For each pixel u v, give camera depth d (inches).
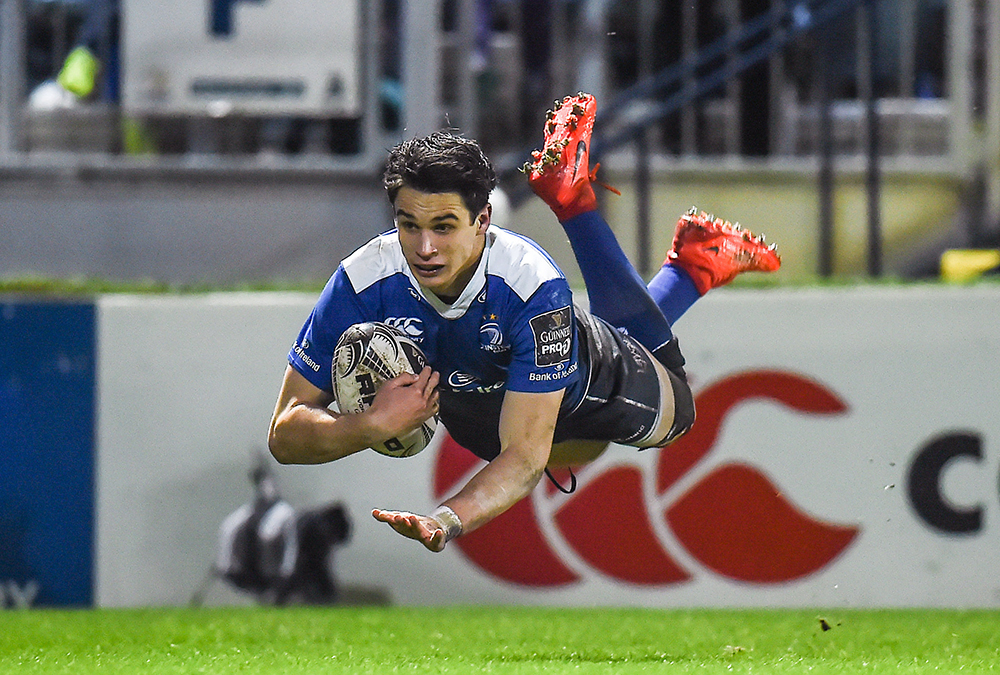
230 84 954.1
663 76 986.7
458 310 374.6
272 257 965.8
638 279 430.9
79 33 956.0
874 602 669.9
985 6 975.6
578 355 400.2
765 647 514.3
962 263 875.4
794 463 669.9
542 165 414.3
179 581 677.9
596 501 672.4
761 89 975.6
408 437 385.1
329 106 956.6
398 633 559.2
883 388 669.3
